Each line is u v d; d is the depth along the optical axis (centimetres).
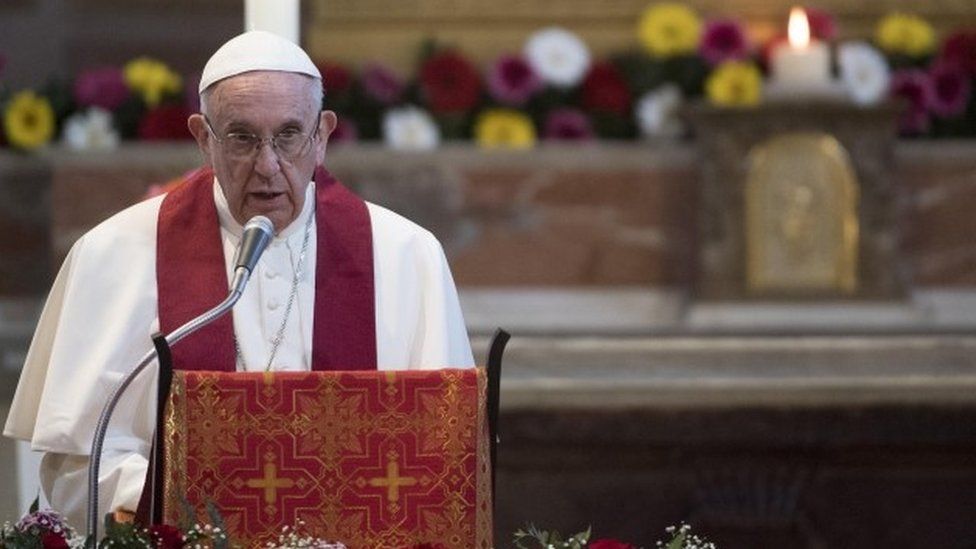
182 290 1587
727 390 2831
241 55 1491
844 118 3106
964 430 2844
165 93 3189
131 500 1468
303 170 1505
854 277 3112
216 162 1501
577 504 2856
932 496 2873
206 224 1612
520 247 3150
